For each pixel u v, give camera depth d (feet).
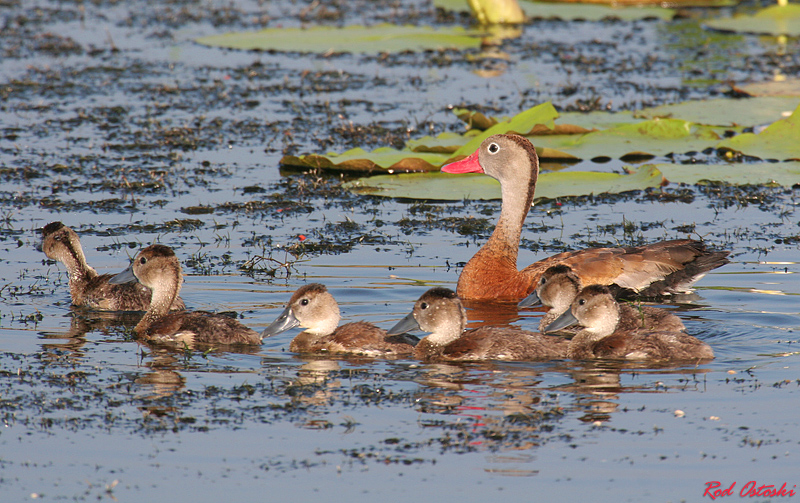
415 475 26.45
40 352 36.40
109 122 73.92
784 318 40.70
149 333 38.73
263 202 57.26
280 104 79.46
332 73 90.02
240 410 30.63
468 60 94.63
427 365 35.42
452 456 27.53
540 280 40.81
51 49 95.40
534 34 104.99
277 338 39.50
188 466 27.07
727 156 65.67
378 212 56.85
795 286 44.73
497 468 26.86
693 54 95.20
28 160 64.28
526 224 54.49
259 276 46.16
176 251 49.21
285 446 28.17
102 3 121.39
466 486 25.90
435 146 65.41
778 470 26.63
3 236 51.19
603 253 45.19
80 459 27.43
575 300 37.52
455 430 29.09
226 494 25.53
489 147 46.34
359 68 92.89
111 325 40.57
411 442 28.35
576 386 32.71
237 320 38.65
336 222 54.60
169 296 40.42
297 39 97.04
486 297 44.86
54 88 82.99
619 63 91.30
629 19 113.80
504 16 108.47
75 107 77.82
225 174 62.90
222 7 118.32
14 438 28.66
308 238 51.47
